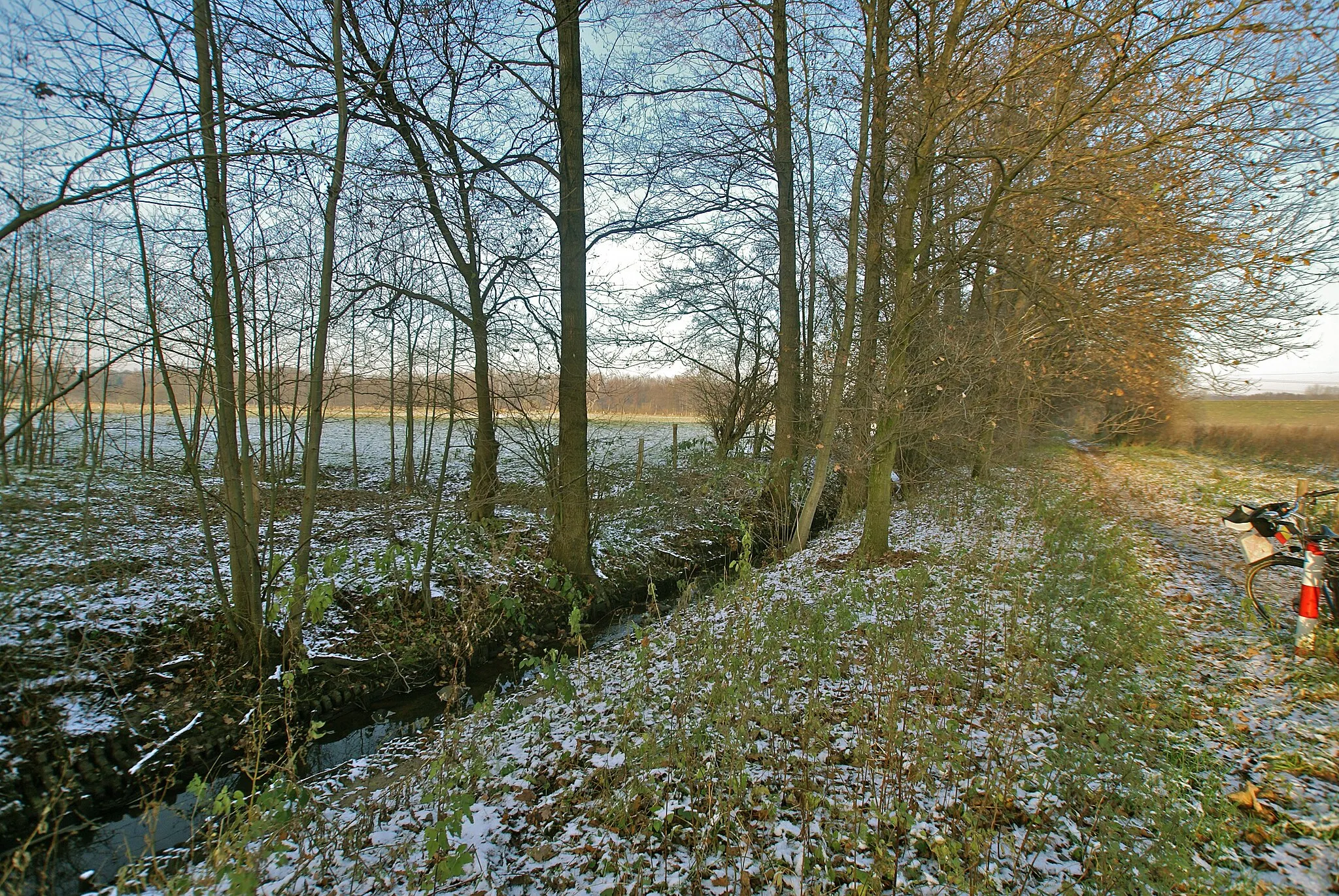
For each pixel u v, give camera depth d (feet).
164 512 35.55
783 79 39.86
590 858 11.44
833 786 12.52
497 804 13.83
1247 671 16.46
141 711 19.19
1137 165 25.34
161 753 18.26
